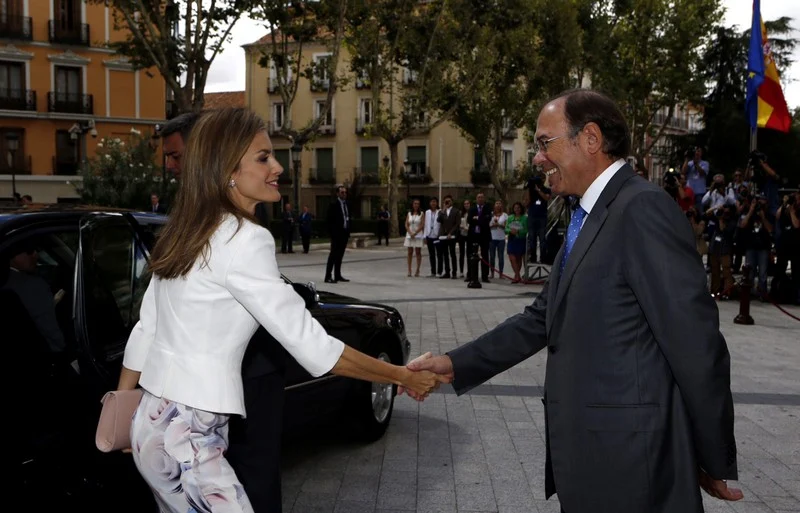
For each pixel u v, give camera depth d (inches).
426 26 1274.6
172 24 962.7
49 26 1592.0
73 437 109.2
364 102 2070.6
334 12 1091.9
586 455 85.2
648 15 1502.2
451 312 466.6
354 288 591.5
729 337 396.2
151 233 136.9
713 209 580.7
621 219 85.5
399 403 252.1
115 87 1685.5
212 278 82.5
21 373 106.1
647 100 1663.4
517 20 1291.8
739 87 1604.3
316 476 183.2
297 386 169.8
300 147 1117.7
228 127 86.8
